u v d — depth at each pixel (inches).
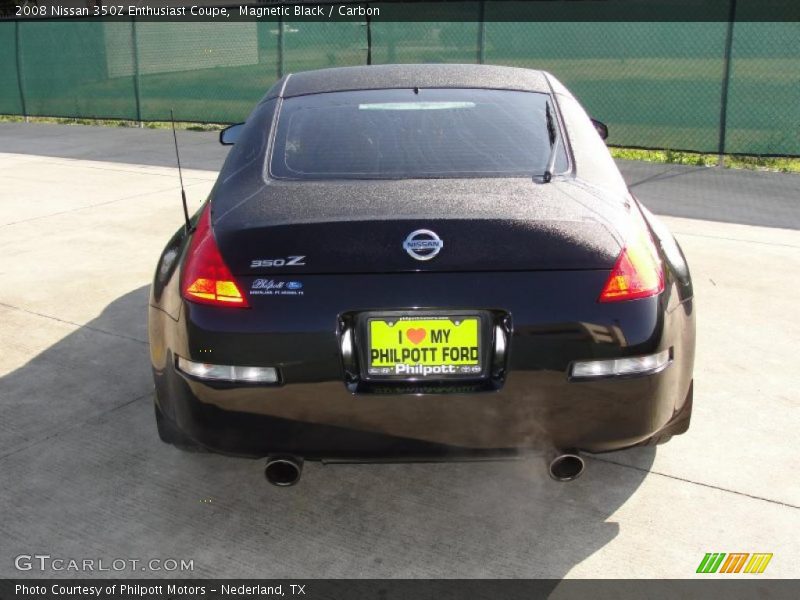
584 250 92.7
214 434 96.4
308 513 111.7
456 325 91.7
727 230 250.4
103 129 532.4
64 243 249.4
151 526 109.2
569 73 434.6
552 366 91.5
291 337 91.4
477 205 97.2
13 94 597.6
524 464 122.3
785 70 361.1
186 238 111.8
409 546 104.5
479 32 461.1
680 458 122.5
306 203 99.8
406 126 117.3
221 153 421.4
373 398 92.3
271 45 552.7
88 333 175.6
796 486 115.2
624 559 100.8
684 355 102.0
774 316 178.5
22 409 141.6
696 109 386.3
